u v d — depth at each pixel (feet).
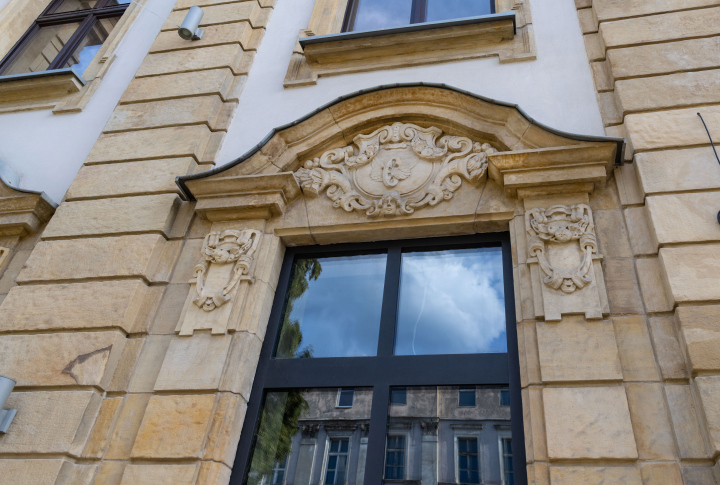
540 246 11.48
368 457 10.64
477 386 11.16
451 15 19.10
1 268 15.06
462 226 13.00
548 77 15.24
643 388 9.64
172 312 12.79
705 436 8.86
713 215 11.00
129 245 13.78
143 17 22.29
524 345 10.73
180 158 15.55
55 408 11.43
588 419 9.37
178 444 10.66
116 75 19.99
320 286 13.64
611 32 15.12
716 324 9.67
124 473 10.54
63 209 15.10
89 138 17.95
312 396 11.84
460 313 12.39
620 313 10.55
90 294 13.07
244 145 16.07
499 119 13.83
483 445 10.49
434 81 16.21
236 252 13.15
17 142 18.51
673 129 12.57
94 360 11.91
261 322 12.50
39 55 23.18
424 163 14.05
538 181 12.35
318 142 14.97
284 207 14.14
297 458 11.14
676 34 14.47
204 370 11.51
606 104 14.01
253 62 18.54
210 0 20.63
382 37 17.16
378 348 12.05
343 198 13.87
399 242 13.64
